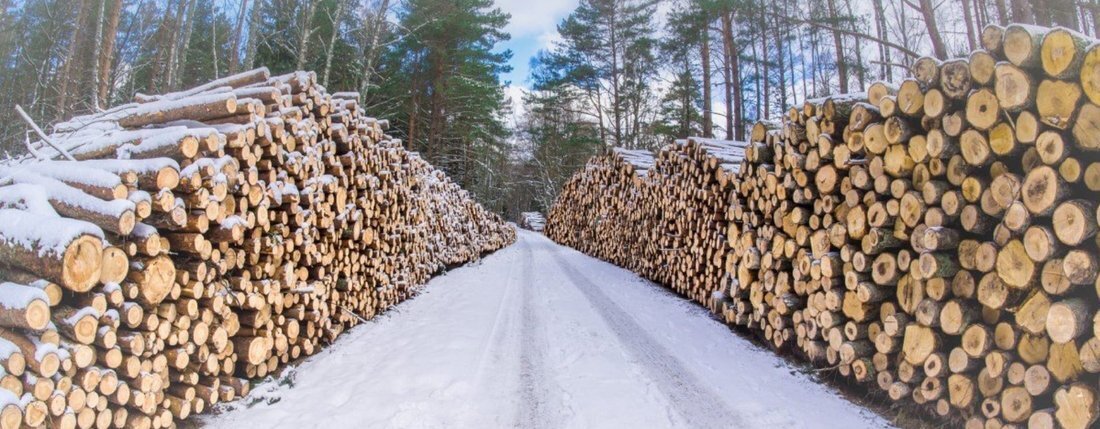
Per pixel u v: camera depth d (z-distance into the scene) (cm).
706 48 2116
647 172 1258
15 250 300
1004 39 318
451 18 2261
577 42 2997
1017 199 314
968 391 352
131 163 366
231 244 450
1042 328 303
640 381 491
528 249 2123
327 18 2080
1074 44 281
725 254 766
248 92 519
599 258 1759
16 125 1814
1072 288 289
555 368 528
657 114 2992
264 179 496
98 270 310
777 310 580
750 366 544
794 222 557
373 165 763
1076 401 283
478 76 2598
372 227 753
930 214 384
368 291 727
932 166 387
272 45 2136
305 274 560
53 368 288
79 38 1820
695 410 426
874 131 435
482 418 406
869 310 445
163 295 356
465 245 1478
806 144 547
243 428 388
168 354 374
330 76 2345
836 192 502
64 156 431
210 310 409
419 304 864
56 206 344
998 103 326
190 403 389
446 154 2914
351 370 524
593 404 436
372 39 1983
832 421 407
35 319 282
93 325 311
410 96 2462
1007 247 320
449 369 505
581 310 805
